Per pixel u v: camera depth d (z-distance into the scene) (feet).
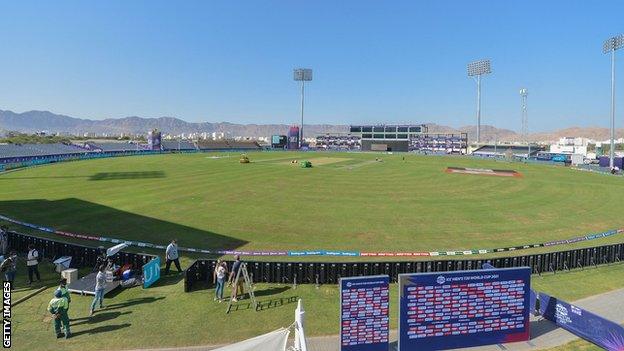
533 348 42.14
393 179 181.06
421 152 458.50
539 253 71.77
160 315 49.60
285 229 91.76
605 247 70.28
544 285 59.98
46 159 250.57
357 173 204.33
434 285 41.14
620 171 227.81
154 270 60.34
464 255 74.90
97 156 308.19
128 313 50.06
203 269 60.95
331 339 44.01
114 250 62.44
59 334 43.88
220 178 175.32
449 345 41.88
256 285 59.57
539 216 108.99
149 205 114.93
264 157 323.78
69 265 64.85
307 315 49.90
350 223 98.17
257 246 78.84
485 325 42.55
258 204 118.83
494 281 42.47
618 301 53.93
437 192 145.79
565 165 277.85
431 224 98.37
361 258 72.08
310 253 73.82
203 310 51.08
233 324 47.47
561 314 46.57
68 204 115.03
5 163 227.40
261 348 32.68
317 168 228.84
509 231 92.99
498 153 442.91
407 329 40.93
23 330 45.50
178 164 243.81
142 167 222.28
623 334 39.52
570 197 139.85
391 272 60.34
